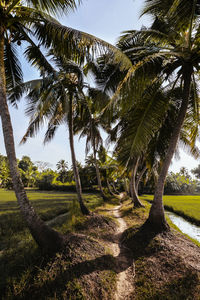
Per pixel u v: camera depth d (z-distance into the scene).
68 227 5.84
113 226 6.52
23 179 41.78
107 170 22.19
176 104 6.63
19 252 4.07
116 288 3.00
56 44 4.22
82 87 7.75
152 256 3.91
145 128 5.20
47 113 6.97
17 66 5.55
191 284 2.82
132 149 5.19
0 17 3.72
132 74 4.27
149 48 4.55
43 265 3.20
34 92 6.30
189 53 4.64
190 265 3.31
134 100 5.00
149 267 3.51
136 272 3.46
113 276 3.25
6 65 5.37
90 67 5.33
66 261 3.27
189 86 5.22
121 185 39.22
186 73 5.18
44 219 8.40
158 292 2.78
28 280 2.88
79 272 3.05
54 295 2.54
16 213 9.74
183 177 54.91
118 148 6.83
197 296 2.57
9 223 7.25
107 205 13.09
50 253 3.48
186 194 46.38
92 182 35.88
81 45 3.75
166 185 39.75
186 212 11.48
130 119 5.95
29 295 2.61
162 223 5.27
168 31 4.86
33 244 4.25
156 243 4.38
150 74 4.94
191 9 3.99
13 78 5.64
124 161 5.68
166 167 5.53
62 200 17.77
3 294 2.69
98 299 2.63
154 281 3.07
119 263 3.87
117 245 4.93
